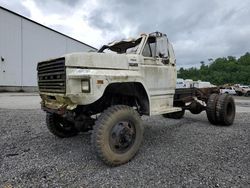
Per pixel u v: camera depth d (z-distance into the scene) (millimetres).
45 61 3656
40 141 4316
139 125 3428
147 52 4285
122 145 3213
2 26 18812
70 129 4621
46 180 2641
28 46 21438
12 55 19859
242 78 61875
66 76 3168
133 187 2473
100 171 2924
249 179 2627
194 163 3146
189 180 2619
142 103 3994
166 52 4652
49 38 23859
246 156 3420
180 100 5621
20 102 11094
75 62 3229
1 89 19016
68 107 3309
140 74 3916
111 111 3178
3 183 2555
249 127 5734
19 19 20375
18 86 20578
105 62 3496
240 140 4359
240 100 19578
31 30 21688
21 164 3127
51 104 3691
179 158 3359
